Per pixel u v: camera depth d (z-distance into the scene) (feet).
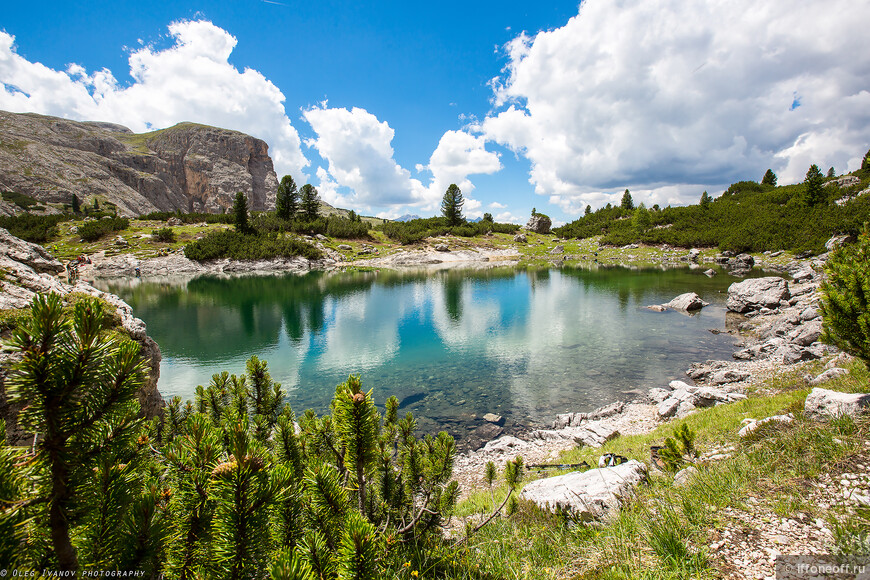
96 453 5.74
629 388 62.28
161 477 8.46
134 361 5.60
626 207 448.65
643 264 257.75
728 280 172.14
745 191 395.14
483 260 333.62
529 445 44.11
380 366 76.23
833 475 13.83
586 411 54.90
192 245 264.93
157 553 6.34
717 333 92.99
